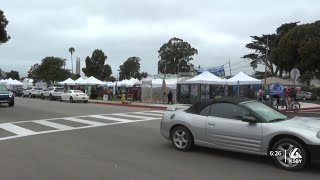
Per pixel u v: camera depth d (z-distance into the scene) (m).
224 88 40.75
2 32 27.50
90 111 25.83
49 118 20.30
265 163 9.02
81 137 13.21
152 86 42.12
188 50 100.44
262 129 8.80
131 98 39.31
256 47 94.62
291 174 8.05
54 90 46.06
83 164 8.89
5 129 15.45
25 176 7.80
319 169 8.45
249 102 9.73
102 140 12.50
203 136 9.97
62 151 10.52
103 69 82.00
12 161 9.19
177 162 9.12
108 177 7.74
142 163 9.01
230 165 8.83
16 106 31.25
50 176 7.80
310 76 64.88
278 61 70.44
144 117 21.11
